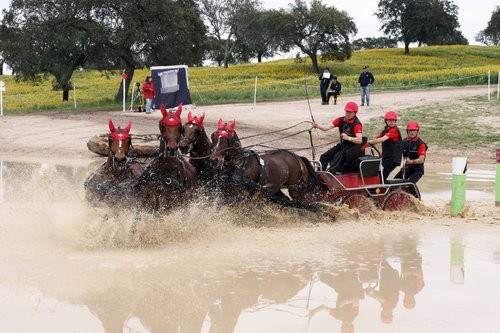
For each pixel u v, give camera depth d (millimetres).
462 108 31406
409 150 13461
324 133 26906
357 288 7652
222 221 11188
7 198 13734
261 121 29750
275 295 7348
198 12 49344
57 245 9711
